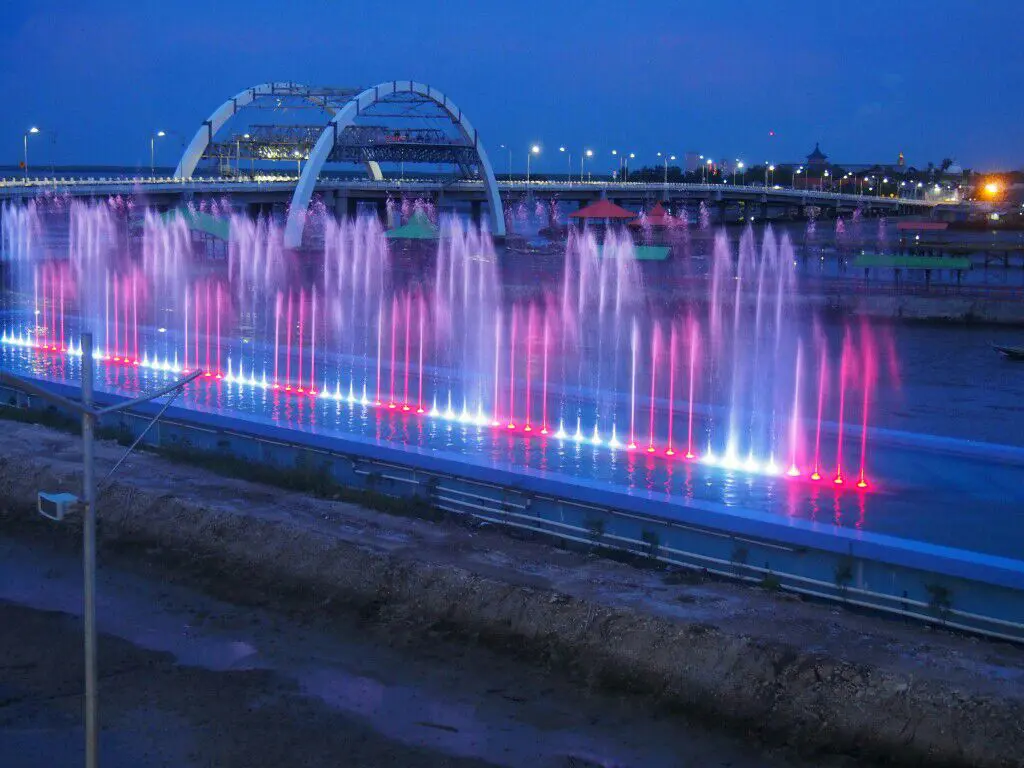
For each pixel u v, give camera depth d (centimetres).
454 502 2370
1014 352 4969
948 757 1502
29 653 1853
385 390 3828
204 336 5453
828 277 8456
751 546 2005
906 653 1666
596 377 4441
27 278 8381
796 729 1586
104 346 5078
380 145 12788
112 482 2538
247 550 2223
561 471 2670
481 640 1880
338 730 1612
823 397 4075
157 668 1805
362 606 2014
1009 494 2473
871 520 2289
